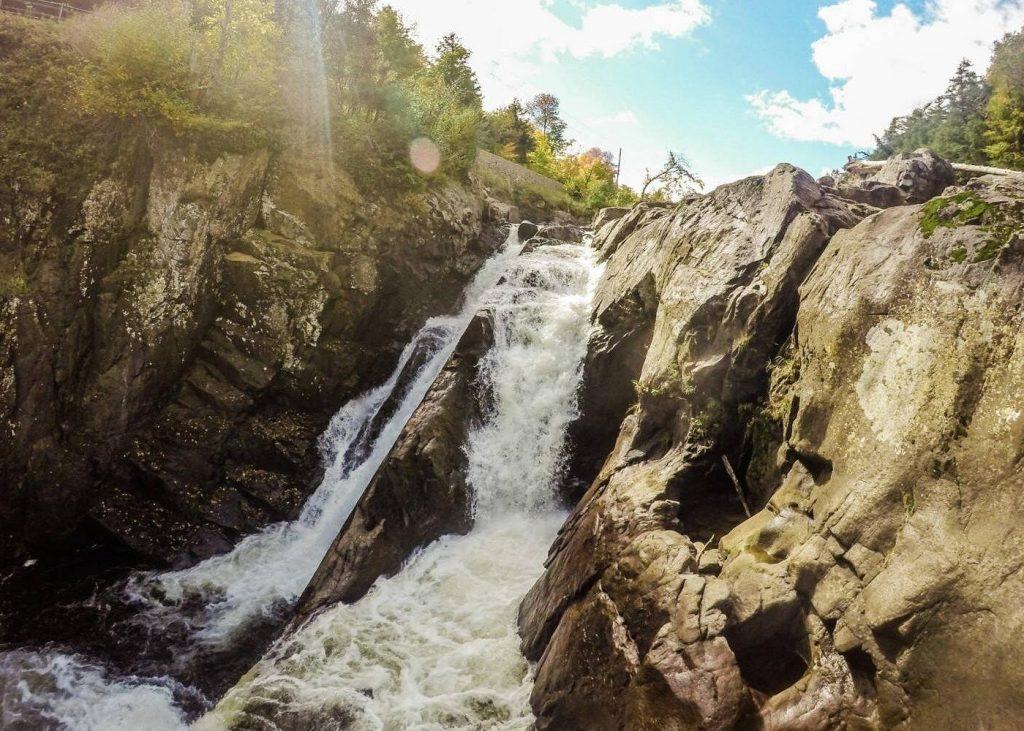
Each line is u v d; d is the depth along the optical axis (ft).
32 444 34.94
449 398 38.78
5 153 35.04
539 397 40.19
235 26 45.73
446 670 26.32
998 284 17.16
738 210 33.50
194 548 37.11
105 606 33.30
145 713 26.96
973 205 19.44
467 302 57.31
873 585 17.40
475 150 62.90
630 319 38.65
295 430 43.68
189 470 38.99
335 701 25.30
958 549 15.65
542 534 35.68
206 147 41.34
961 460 16.43
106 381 37.11
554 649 24.35
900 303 20.13
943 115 150.61
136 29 39.14
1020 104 100.63
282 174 45.21
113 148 37.83
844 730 16.53
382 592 31.94
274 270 42.88
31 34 38.45
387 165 51.78
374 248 49.52
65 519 36.27
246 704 25.71
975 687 14.33
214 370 41.78
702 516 27.04
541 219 96.02
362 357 48.52
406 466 35.19
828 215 29.12
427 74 72.43
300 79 47.32
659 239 40.04
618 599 23.53
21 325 34.37
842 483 19.95
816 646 18.45
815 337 23.52
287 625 31.01
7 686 27.53
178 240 39.60
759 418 26.27
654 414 31.71
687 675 19.17
